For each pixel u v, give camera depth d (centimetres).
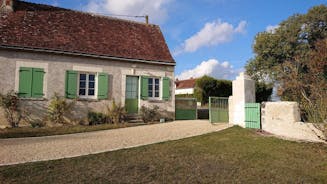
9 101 1224
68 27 1530
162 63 1630
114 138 958
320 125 788
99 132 1115
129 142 882
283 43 2869
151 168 590
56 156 686
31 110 1292
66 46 1390
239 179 527
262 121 1102
